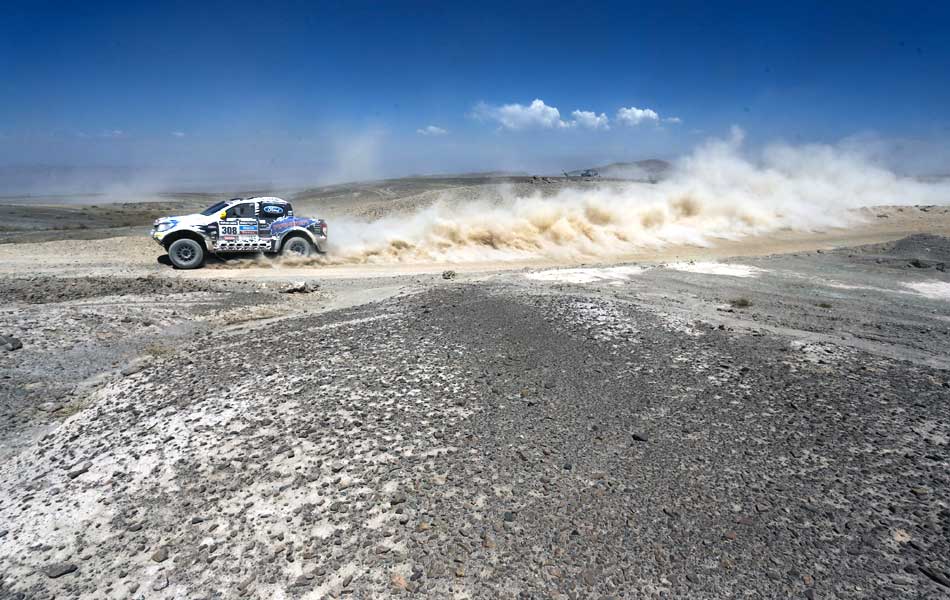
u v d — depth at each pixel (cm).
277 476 445
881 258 1608
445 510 396
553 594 323
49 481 469
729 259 1639
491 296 1003
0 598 341
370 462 457
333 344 752
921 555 352
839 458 464
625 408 554
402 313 904
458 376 632
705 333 792
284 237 1722
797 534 371
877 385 612
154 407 584
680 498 409
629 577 335
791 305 1049
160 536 388
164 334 903
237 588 337
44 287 1157
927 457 466
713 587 327
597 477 436
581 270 1364
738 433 505
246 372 661
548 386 605
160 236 1567
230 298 1144
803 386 606
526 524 381
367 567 347
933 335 845
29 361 772
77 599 338
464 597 322
